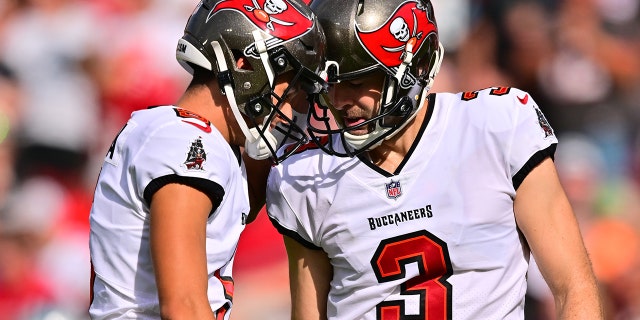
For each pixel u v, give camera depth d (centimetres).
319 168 1347
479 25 3161
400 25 1268
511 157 1291
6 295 2512
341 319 1352
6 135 2988
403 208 1305
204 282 1148
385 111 1273
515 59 3141
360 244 1318
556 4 3238
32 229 2605
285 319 2564
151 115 1245
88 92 3134
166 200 1163
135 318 1221
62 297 2573
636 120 3203
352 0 1275
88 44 3188
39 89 3106
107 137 3088
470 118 1320
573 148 3056
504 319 1308
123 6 3238
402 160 1317
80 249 2658
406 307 1308
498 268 1301
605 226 2736
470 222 1294
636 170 3109
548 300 2455
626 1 3397
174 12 3225
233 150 1296
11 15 3344
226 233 1237
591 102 3192
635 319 2603
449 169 1303
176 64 3173
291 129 1293
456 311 1301
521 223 1305
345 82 1276
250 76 1248
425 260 1302
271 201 1377
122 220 1220
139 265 1218
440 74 3056
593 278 1282
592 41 3247
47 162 2972
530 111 1318
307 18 1268
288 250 1405
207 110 1274
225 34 1247
